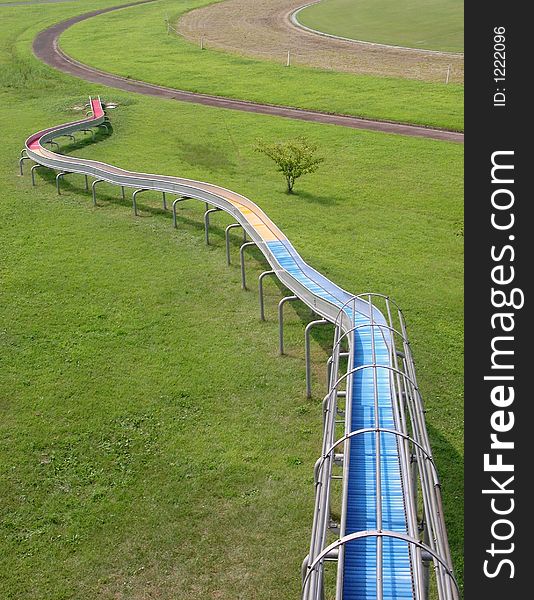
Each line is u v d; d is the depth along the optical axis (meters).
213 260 31.69
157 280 29.84
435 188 40.12
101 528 17.05
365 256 31.64
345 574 12.70
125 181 37.09
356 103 57.44
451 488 17.84
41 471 18.98
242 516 17.27
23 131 53.81
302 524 16.95
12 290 29.11
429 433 19.88
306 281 24.88
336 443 13.95
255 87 64.00
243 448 19.66
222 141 50.25
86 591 15.40
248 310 27.30
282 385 22.47
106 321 26.66
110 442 20.06
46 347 24.97
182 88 65.06
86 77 71.12
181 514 17.39
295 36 90.19
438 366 23.06
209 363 23.78
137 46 83.62
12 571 15.91
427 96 58.09
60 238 34.34
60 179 43.44
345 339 23.39
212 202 32.62
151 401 21.81
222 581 15.54
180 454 19.52
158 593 15.31
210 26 97.69
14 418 21.11
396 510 14.09
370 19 100.62
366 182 41.59
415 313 26.42
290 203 38.56
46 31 95.44
